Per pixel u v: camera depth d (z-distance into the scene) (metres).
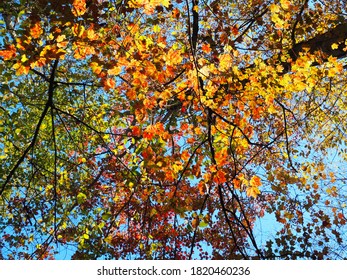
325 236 8.91
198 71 6.69
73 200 8.96
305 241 8.75
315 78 7.77
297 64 7.48
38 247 7.73
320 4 9.66
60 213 8.64
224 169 7.83
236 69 7.50
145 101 6.76
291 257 8.29
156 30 6.79
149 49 6.66
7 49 5.95
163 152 7.16
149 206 8.57
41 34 6.23
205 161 7.95
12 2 6.59
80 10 6.29
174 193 7.29
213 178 7.05
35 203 8.60
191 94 7.66
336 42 8.30
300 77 7.57
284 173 8.68
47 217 8.41
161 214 8.11
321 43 8.44
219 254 8.44
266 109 9.97
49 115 9.55
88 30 6.20
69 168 8.95
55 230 7.43
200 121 7.70
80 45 6.37
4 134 7.80
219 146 7.80
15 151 9.11
